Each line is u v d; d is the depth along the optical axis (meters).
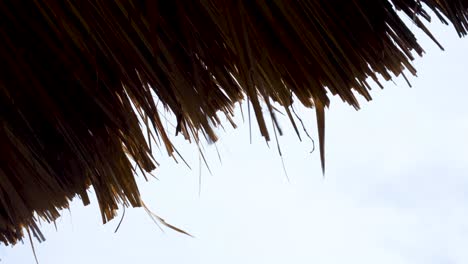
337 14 1.24
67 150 1.36
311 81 1.20
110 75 1.29
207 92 1.24
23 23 1.24
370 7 1.28
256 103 1.06
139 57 1.22
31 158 1.34
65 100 1.30
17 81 1.26
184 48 1.22
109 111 1.28
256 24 1.19
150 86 1.28
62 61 1.26
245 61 1.06
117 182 1.39
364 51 1.27
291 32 1.21
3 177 1.32
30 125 1.31
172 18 1.22
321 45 1.22
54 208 1.42
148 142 1.30
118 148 1.37
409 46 1.32
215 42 1.22
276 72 1.20
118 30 1.22
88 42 1.23
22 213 1.38
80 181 1.40
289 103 1.21
